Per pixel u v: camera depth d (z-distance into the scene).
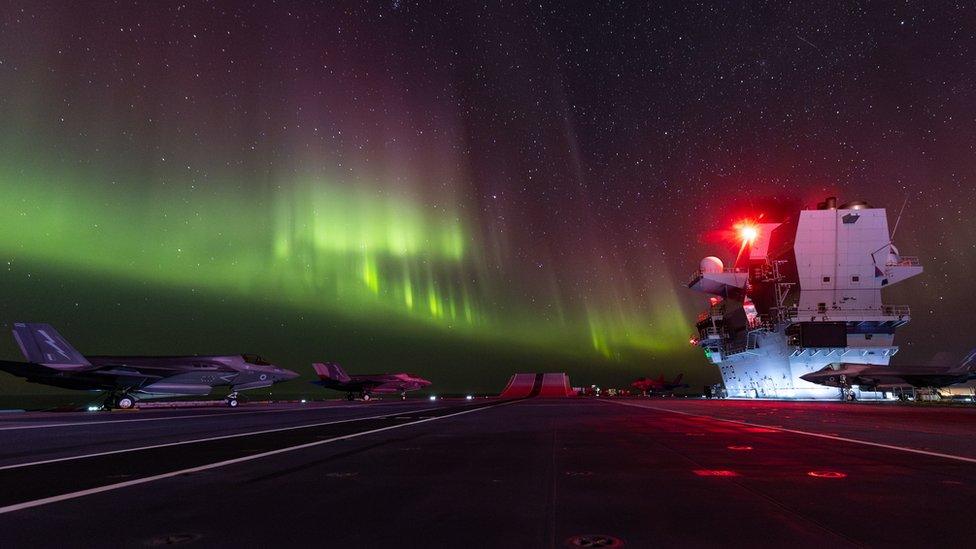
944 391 72.81
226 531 6.32
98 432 21.83
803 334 77.00
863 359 78.81
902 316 77.12
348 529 6.36
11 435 20.52
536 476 10.12
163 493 8.69
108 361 53.00
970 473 10.19
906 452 13.47
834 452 13.49
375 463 12.03
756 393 91.81
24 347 47.12
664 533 6.07
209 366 54.28
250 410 45.38
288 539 5.96
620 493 8.41
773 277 83.81
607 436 18.27
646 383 151.25
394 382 93.38
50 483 9.72
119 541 5.96
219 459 12.87
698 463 11.66
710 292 96.44
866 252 78.06
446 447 15.15
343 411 41.47
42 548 5.72
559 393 142.88
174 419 31.58
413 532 6.21
